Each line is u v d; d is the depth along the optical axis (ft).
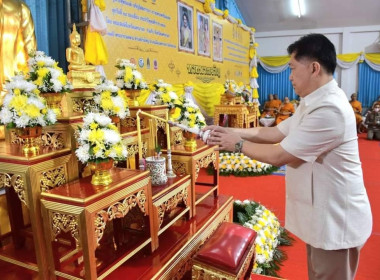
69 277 4.44
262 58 38.06
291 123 5.19
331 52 4.48
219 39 22.45
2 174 4.59
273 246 8.07
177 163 6.68
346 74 35.73
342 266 4.62
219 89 21.54
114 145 4.52
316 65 4.48
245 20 34.65
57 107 5.36
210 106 20.45
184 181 6.35
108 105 5.47
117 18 11.60
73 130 4.93
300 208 4.80
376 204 11.90
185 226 6.43
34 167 4.35
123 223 5.81
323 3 31.86
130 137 6.07
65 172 4.88
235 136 5.05
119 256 4.87
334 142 4.35
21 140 5.37
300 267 7.59
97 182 4.53
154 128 6.70
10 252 5.20
